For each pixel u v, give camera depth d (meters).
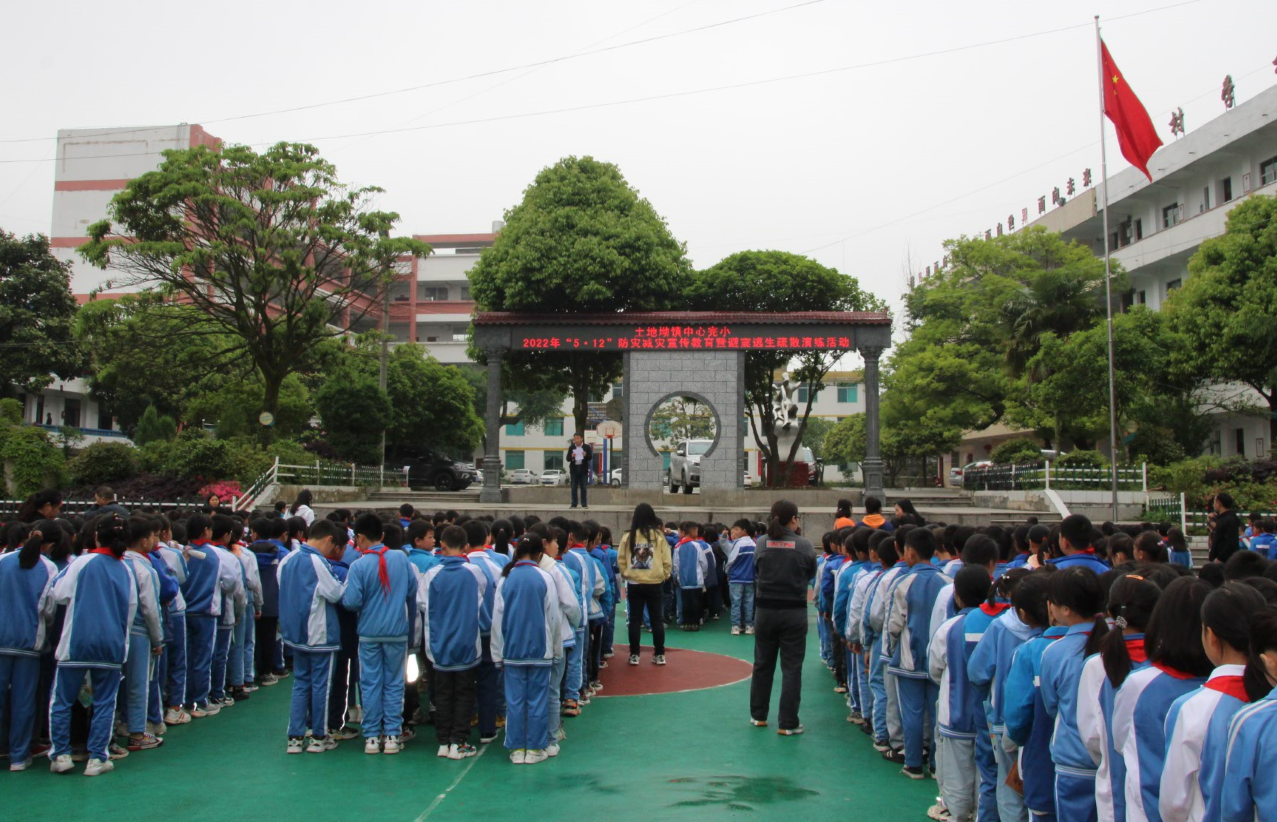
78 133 49.72
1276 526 12.73
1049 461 23.16
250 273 25.08
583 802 6.39
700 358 23.20
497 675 8.27
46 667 7.66
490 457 23.16
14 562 7.08
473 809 6.23
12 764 7.03
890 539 7.59
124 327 25.97
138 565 7.45
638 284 24.94
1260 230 25.03
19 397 33.19
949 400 32.75
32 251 33.91
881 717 7.67
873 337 22.69
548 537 8.21
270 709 9.21
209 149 25.05
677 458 28.09
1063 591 4.57
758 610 8.46
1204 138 31.44
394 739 7.66
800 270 26.95
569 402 65.19
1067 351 25.00
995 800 5.54
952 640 5.80
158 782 6.81
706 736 8.25
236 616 9.38
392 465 34.16
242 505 21.17
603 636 11.41
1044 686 4.53
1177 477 22.38
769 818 6.08
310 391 38.59
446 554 7.61
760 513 20.59
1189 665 3.71
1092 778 4.29
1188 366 25.16
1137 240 36.12
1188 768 3.29
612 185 26.23
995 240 34.97
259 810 6.20
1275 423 28.39
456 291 65.81
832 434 52.50
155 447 23.45
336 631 7.77
